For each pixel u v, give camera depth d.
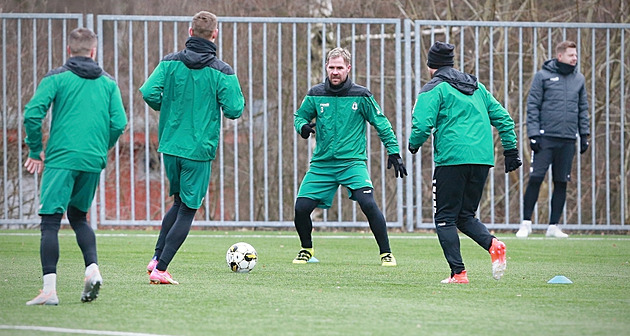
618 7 46.00
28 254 24.16
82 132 15.21
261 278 19.20
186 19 34.50
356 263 23.17
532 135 32.09
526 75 46.22
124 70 45.66
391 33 46.53
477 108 18.77
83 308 14.41
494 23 35.28
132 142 34.69
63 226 36.59
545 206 46.81
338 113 23.27
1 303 14.93
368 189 22.98
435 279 19.28
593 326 13.06
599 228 35.97
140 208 45.94
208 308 14.52
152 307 14.58
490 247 18.45
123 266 21.38
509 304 15.38
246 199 45.50
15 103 43.69
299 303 15.21
